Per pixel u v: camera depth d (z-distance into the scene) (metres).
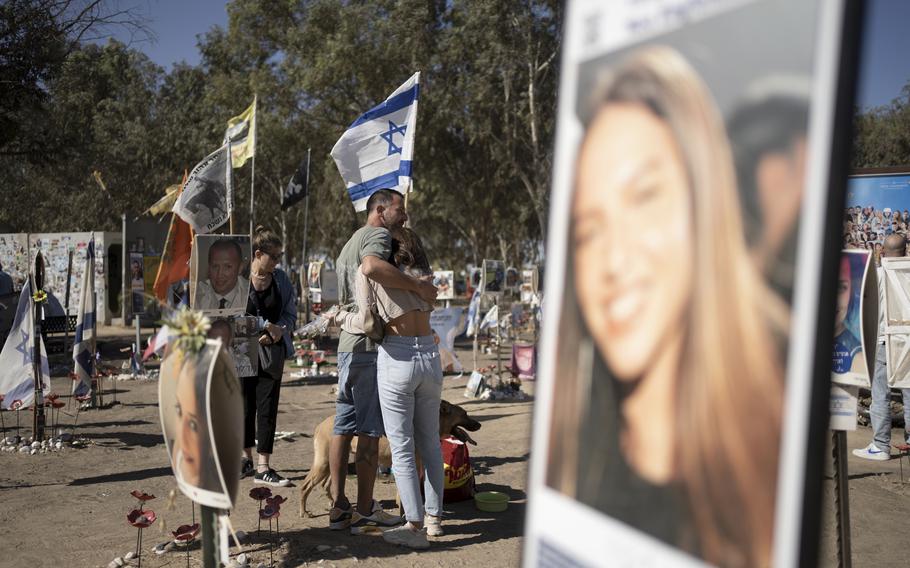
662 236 1.16
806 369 0.92
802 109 0.95
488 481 5.96
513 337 20.34
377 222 4.41
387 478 5.94
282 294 5.97
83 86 39.88
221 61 45.28
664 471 1.13
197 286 5.03
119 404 10.23
